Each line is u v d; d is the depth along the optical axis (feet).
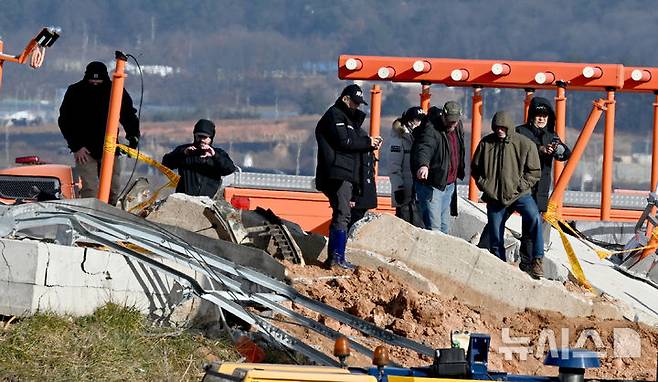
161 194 159.74
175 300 120.57
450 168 162.30
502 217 159.63
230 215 144.46
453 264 150.51
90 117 151.02
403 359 128.57
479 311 149.48
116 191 152.15
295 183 216.95
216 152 151.84
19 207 119.55
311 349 119.96
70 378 103.09
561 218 186.80
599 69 201.26
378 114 202.08
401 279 147.54
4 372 101.65
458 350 95.45
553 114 168.04
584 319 150.61
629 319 154.30
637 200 237.04
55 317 109.29
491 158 158.71
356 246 149.89
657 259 183.62
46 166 189.78
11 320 108.99
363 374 92.27
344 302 138.00
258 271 130.31
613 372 141.38
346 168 145.28
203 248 130.52
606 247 200.23
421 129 161.79
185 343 115.03
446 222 163.63
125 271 117.19
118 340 110.32
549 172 167.02
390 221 150.92
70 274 112.16
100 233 120.47
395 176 173.47
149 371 108.37
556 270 164.04
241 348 117.91
